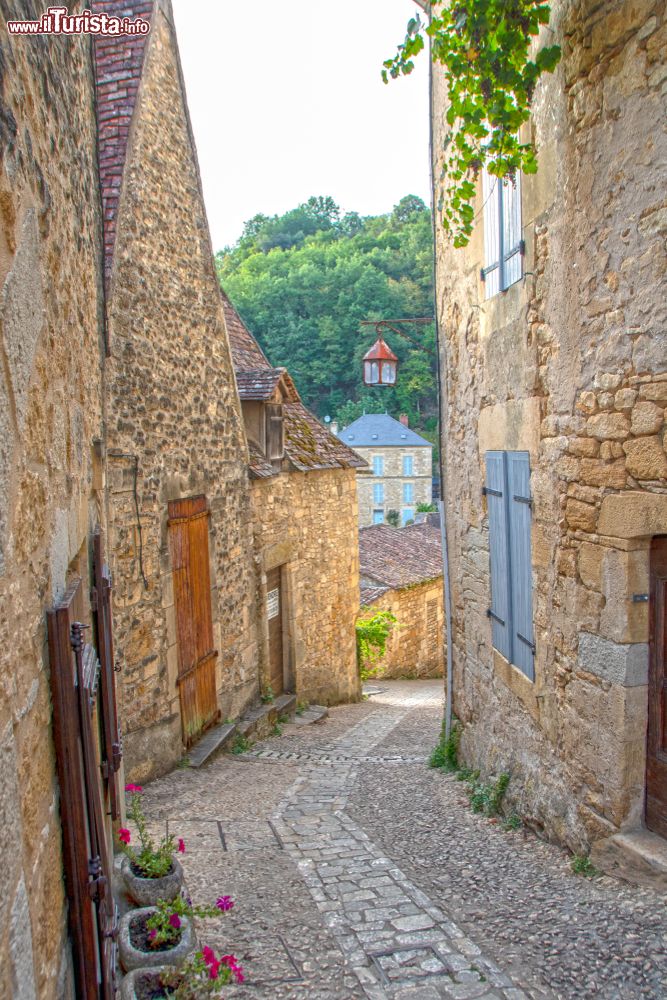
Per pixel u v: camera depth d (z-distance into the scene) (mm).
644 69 3059
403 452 44719
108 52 6352
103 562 3582
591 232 3502
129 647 5863
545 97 3918
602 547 3543
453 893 3691
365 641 12258
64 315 2525
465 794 5469
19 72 1826
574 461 3773
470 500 5871
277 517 9328
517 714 4770
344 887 3812
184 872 4023
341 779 6430
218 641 7668
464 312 5793
